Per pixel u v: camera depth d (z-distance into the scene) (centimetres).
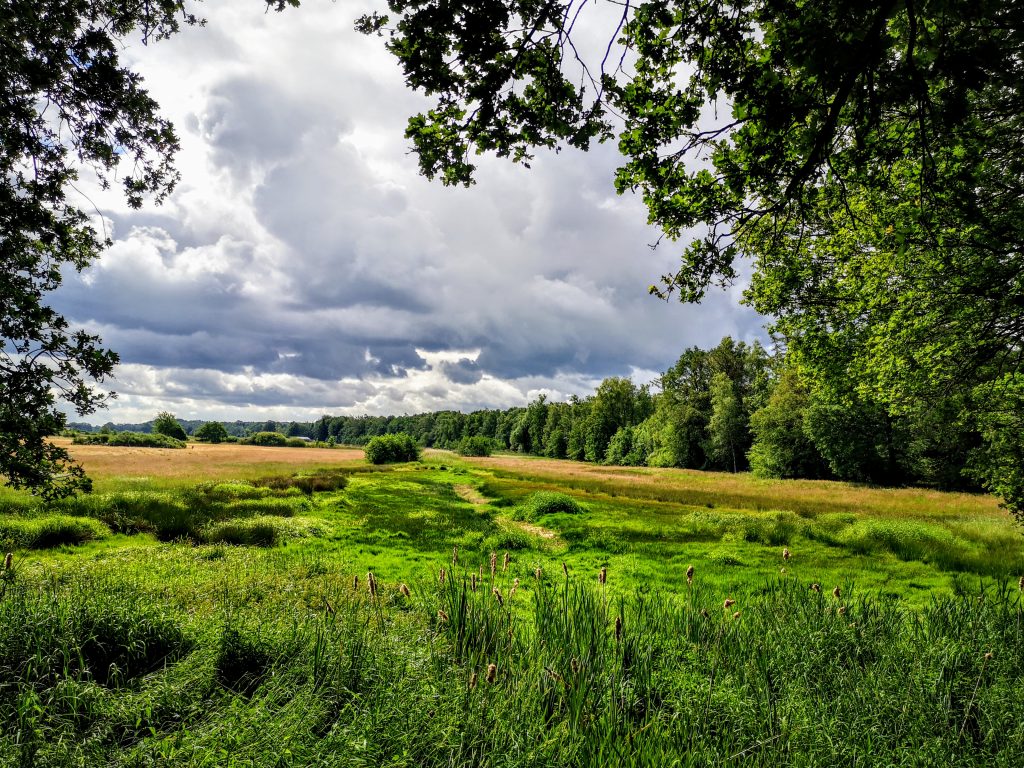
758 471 4903
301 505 2073
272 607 678
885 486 3859
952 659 518
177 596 737
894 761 372
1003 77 301
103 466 3092
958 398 1135
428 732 352
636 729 404
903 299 1093
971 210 453
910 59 312
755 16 359
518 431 12769
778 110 357
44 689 387
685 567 1256
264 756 316
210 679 427
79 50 561
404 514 2069
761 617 641
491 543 1494
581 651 492
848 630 594
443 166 434
